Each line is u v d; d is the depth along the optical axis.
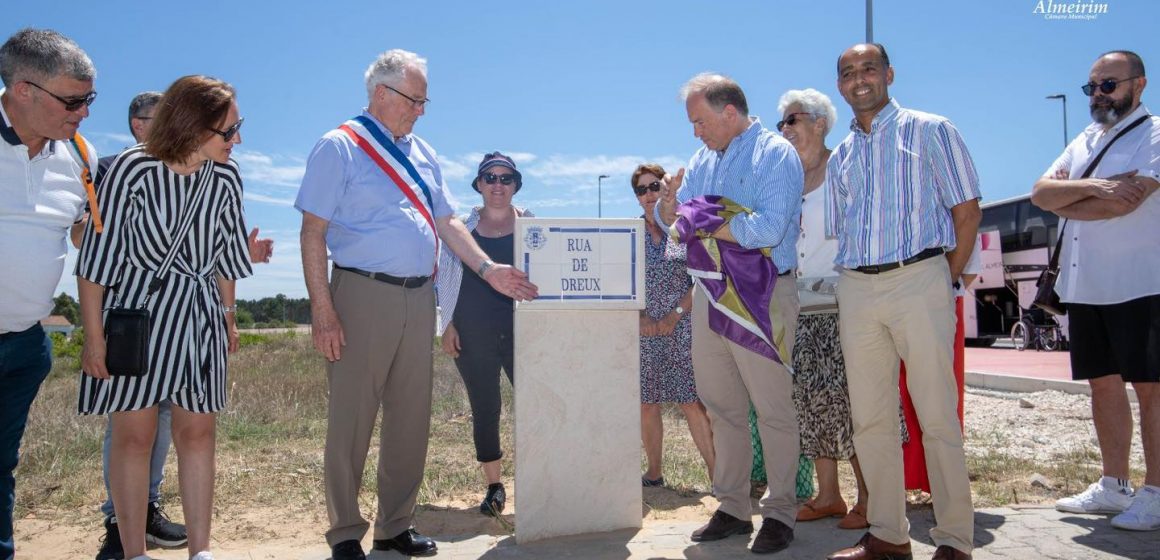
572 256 4.25
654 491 5.57
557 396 4.23
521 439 4.18
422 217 4.00
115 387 3.35
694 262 4.03
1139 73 4.42
